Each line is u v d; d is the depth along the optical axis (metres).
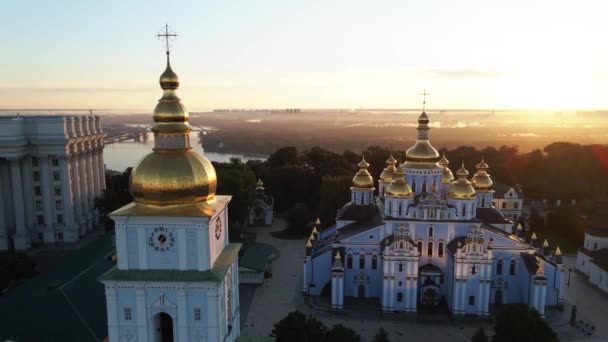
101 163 152.12
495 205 154.50
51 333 57.16
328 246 99.31
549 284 91.94
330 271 97.25
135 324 38.47
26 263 88.75
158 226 38.16
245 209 137.88
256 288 101.81
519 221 148.38
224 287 40.75
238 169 158.00
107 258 81.00
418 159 99.69
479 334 66.94
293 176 175.88
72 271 75.44
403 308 88.50
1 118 125.56
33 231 128.00
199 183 39.41
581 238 133.75
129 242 38.62
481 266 85.75
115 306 38.31
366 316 88.31
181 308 37.97
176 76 40.66
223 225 44.34
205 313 38.22
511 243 91.94
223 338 40.31
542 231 145.88
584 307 92.56
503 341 64.69
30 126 124.62
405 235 87.81
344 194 150.75
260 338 47.78
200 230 38.00
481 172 108.94
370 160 193.50
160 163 39.09
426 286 91.94
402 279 87.94
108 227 135.12
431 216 92.19
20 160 124.06
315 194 175.25
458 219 92.06
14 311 62.09
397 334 81.69
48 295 65.62
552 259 94.81
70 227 129.00
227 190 133.38
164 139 40.19
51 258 117.12
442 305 92.56
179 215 37.72
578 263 112.88
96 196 146.12
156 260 38.66
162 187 38.34
